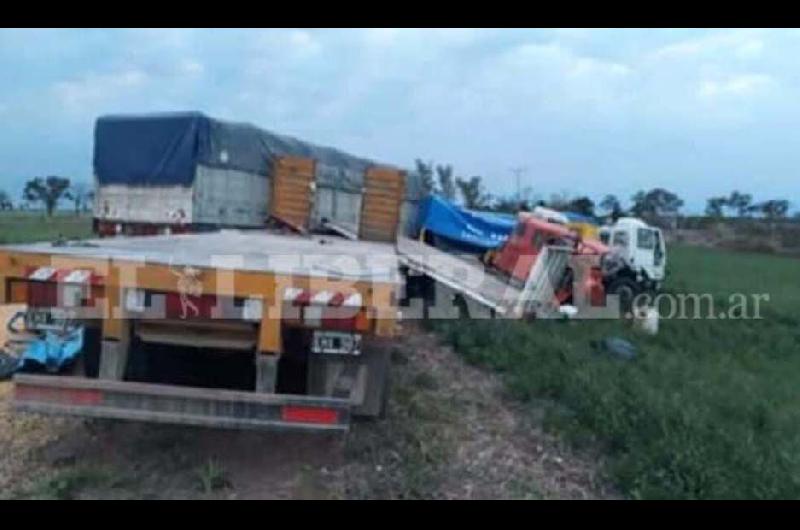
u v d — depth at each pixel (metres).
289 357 5.42
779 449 6.59
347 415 4.97
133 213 16.22
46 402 4.88
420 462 5.62
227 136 16.61
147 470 5.35
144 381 5.57
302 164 17.67
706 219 66.06
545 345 9.91
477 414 6.98
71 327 5.32
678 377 9.80
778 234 60.44
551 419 6.72
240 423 4.91
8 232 29.44
